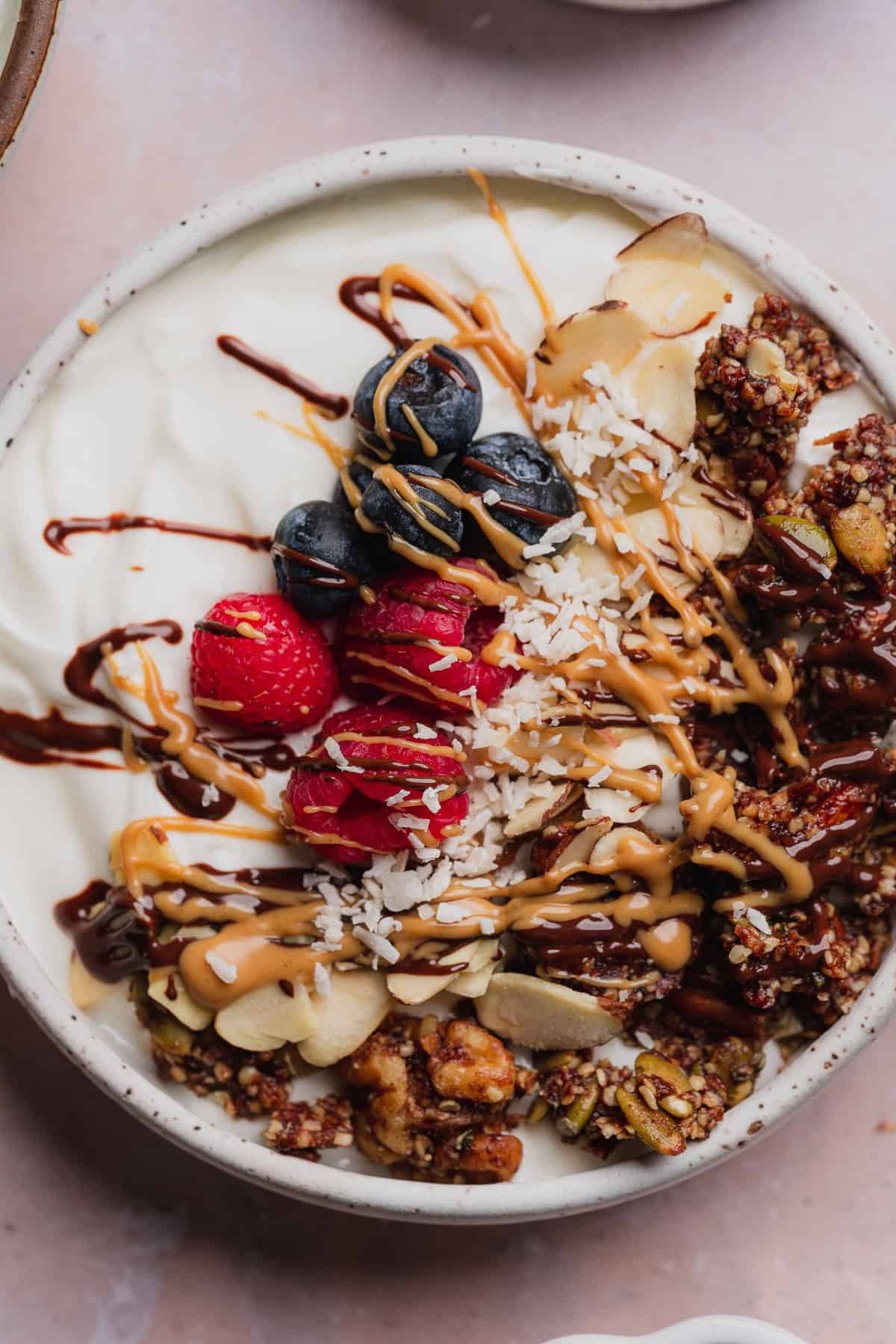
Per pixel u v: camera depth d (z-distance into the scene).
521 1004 0.36
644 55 0.40
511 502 0.35
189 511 0.36
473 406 0.35
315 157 0.36
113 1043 0.36
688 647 0.36
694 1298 0.40
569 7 0.40
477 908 0.36
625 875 0.36
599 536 0.36
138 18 0.40
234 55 0.40
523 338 0.36
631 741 0.36
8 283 0.40
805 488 0.36
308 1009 0.35
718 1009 0.36
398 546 0.34
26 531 0.36
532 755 0.35
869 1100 0.40
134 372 0.36
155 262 0.35
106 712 0.36
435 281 0.36
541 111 0.40
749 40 0.40
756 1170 0.40
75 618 0.36
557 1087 0.36
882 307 0.40
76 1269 0.39
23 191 0.40
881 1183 0.40
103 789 0.36
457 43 0.40
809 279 0.36
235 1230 0.40
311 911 0.35
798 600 0.35
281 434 0.36
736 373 0.35
